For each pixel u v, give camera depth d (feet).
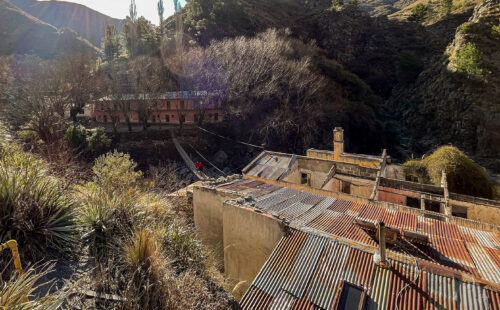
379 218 26.13
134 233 16.30
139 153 129.49
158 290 12.84
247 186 34.53
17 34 334.44
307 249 20.56
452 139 148.56
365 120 157.99
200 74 142.31
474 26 166.20
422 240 20.77
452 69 161.48
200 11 221.66
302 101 148.36
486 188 50.08
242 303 18.30
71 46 280.10
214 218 32.58
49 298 10.05
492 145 131.03
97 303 11.92
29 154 27.76
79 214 18.08
